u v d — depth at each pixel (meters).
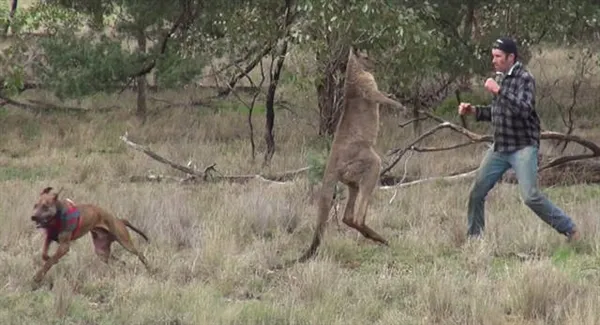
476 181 11.51
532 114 11.09
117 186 16.23
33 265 10.52
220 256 10.81
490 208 13.68
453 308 8.91
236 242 11.77
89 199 14.14
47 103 26.41
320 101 17.19
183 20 23.58
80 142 21.19
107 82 22.38
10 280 9.95
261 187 14.91
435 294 9.08
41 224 9.70
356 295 9.48
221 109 26.33
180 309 9.01
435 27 19.88
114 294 9.48
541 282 9.11
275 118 24.53
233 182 16.53
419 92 21.73
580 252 11.11
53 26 22.86
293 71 16.58
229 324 8.57
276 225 12.77
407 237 11.85
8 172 17.86
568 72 30.30
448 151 19.33
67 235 9.88
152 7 23.22
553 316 8.70
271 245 11.49
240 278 10.17
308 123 21.77
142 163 18.56
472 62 21.39
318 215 11.23
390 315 8.77
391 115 23.70
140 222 12.45
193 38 23.50
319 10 15.49
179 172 17.78
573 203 13.83
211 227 12.30
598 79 30.39
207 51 23.41
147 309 8.92
